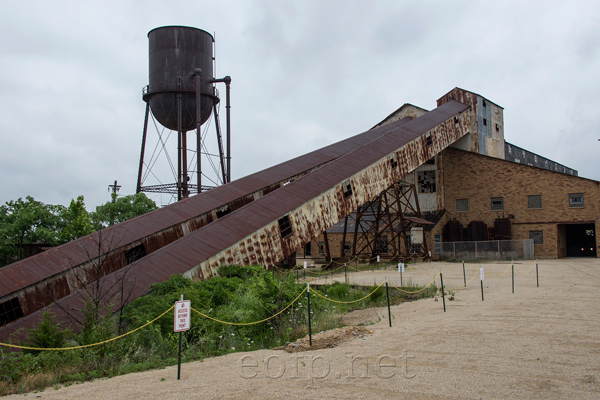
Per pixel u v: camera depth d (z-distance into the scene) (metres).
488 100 52.72
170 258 20.27
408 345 10.37
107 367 10.02
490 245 43.09
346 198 29.81
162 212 26.92
